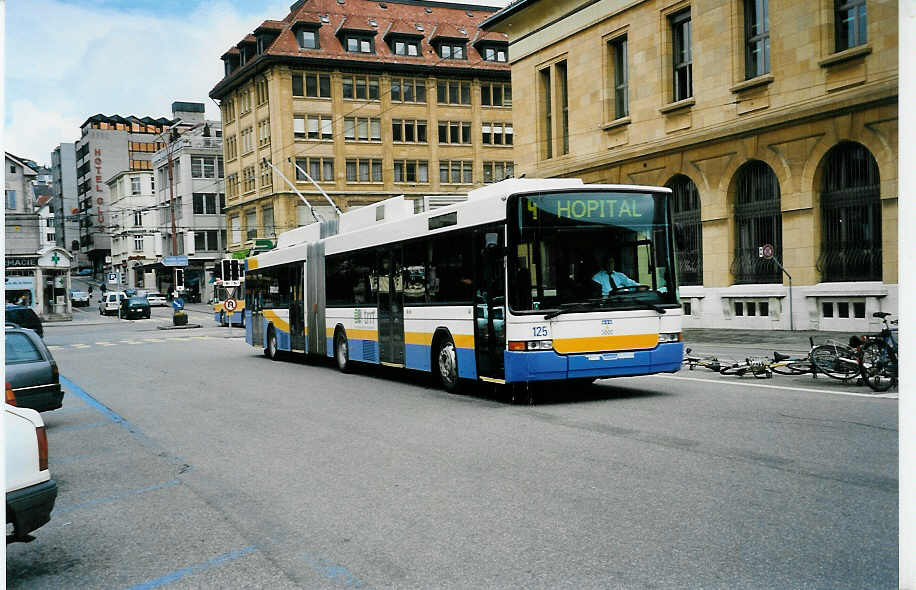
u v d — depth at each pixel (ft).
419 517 19.38
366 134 214.48
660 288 38.04
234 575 16.06
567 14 106.22
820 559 15.11
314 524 19.35
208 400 45.19
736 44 82.69
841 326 72.02
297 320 68.80
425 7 233.55
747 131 81.00
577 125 105.91
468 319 40.60
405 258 48.29
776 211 80.53
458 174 224.12
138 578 16.26
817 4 73.56
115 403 46.16
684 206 91.97
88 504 22.94
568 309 36.40
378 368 61.67
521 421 32.94
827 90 72.90
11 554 18.26
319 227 65.46
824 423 28.91
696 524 17.65
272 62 204.64
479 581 14.88
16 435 15.84
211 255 269.44
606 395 39.73
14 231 215.72
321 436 31.65
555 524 18.19
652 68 93.45
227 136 236.84
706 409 33.55
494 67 223.92
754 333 76.43
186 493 23.49
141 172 327.47
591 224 37.19
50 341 122.62
